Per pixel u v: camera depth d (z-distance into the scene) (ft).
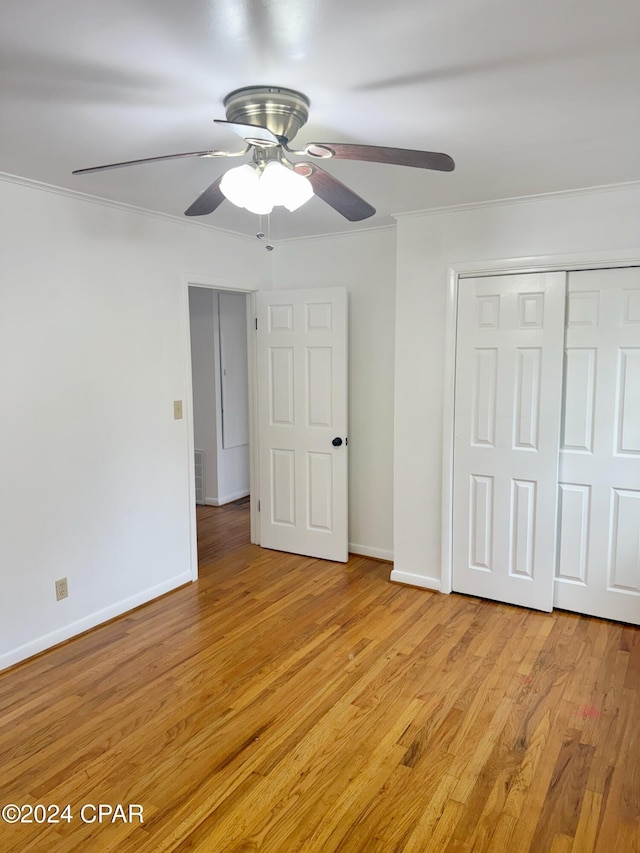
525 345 10.64
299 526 14.12
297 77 5.65
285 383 13.89
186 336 12.13
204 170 8.48
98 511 10.48
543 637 9.97
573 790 6.48
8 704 8.16
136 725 7.67
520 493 10.99
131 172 8.55
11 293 8.90
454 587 11.84
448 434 11.46
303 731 7.52
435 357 11.48
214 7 4.44
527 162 8.29
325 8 4.46
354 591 12.01
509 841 5.82
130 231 10.75
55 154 7.80
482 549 11.47
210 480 18.81
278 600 11.61
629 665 9.04
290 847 5.78
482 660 9.23
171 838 5.89
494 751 7.11
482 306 10.96
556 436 10.57
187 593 12.01
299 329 13.55
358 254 13.17
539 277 10.40
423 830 5.97
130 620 10.80
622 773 6.73
